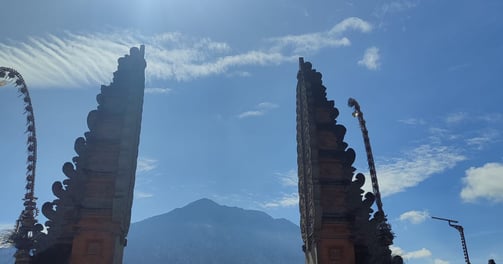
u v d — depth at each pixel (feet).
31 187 93.30
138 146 98.53
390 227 96.53
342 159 99.96
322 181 97.14
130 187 91.35
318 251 90.27
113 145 94.02
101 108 97.81
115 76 102.12
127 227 89.81
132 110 96.43
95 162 92.22
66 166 93.81
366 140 113.09
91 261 82.58
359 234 94.48
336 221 92.84
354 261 89.92
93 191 88.89
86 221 85.40
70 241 86.89
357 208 97.45
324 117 105.50
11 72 99.81
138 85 100.27
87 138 94.68
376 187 105.81
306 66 113.60
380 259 92.17
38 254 86.07
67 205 90.89
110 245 83.92
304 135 108.17
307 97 106.63
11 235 86.48
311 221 94.79
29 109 99.30
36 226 89.15
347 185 97.40
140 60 104.12
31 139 97.96
